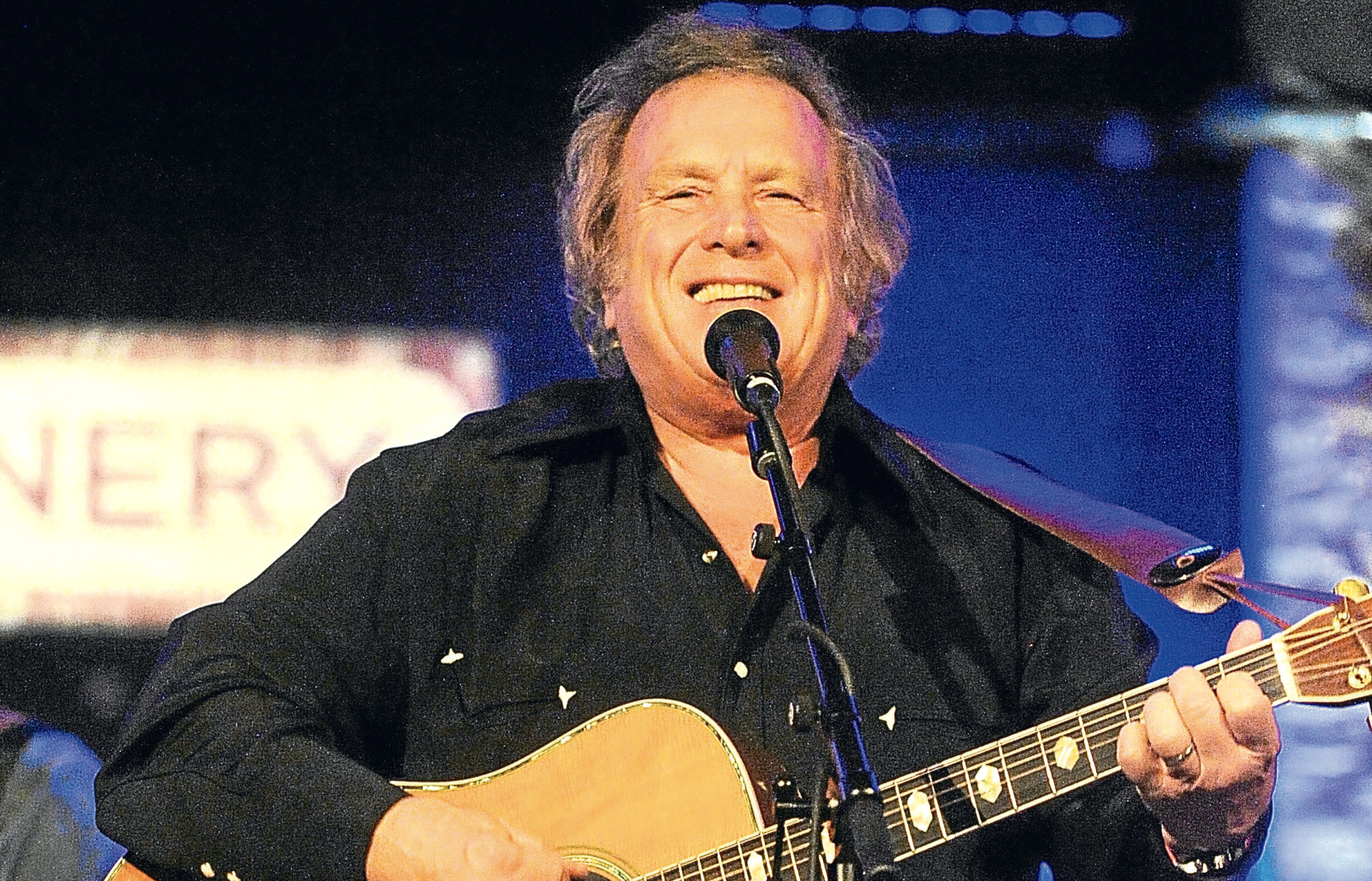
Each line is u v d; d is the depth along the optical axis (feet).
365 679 16.43
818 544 16.79
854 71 31.89
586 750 16.07
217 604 16.83
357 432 32.32
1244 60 31.27
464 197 32.53
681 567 16.60
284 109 32.37
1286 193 32.53
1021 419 33.06
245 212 32.50
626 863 15.62
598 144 18.42
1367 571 32.17
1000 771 14.42
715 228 16.34
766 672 16.20
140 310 32.32
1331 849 31.91
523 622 16.51
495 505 16.80
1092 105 32.14
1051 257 33.12
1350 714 32.12
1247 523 32.63
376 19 31.68
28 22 31.45
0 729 25.77
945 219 33.17
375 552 16.58
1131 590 31.96
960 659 16.26
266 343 32.35
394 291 32.48
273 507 32.14
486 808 15.96
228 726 15.64
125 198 32.40
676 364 16.49
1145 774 13.76
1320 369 32.58
